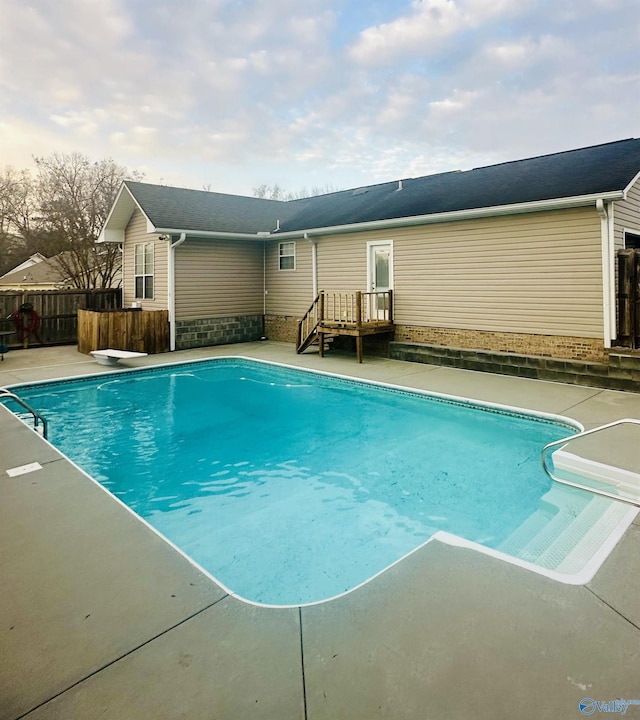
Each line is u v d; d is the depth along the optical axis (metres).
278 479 5.20
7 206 23.34
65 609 2.47
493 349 10.02
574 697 1.89
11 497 3.87
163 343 13.02
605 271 8.38
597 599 2.55
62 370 10.16
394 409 7.88
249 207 16.47
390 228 11.66
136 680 1.99
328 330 11.60
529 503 4.49
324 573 3.47
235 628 2.33
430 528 4.11
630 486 4.29
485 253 9.99
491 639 2.23
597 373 8.26
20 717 1.80
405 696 1.90
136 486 5.04
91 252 23.23
